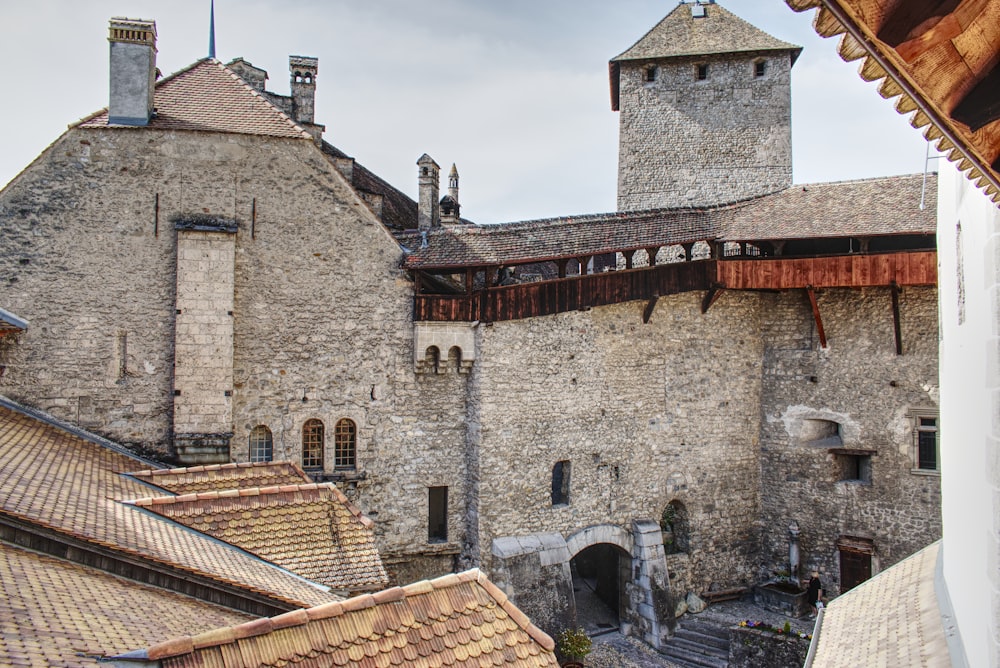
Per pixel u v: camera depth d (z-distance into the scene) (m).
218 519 14.03
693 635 25.25
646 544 25.66
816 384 27.59
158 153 21.14
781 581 27.78
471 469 23.75
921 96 3.87
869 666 10.78
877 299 26.38
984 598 7.47
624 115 35.41
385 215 31.23
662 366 26.86
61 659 7.16
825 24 3.31
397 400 23.23
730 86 34.12
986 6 3.07
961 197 9.74
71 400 20.45
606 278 25.27
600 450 25.52
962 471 9.60
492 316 23.47
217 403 21.02
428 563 23.70
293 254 22.19
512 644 9.23
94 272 20.69
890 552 25.89
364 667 8.26
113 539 11.12
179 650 7.62
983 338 7.59
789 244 28.00
